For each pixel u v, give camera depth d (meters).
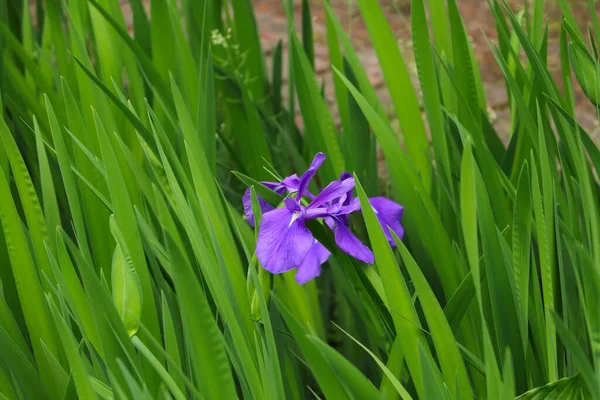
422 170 1.83
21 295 1.62
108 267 1.71
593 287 1.48
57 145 1.60
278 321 1.71
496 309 1.56
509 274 1.57
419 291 1.51
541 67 1.69
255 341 1.55
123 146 1.65
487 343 1.46
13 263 1.61
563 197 1.70
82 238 1.61
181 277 1.46
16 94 1.95
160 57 1.94
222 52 2.23
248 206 1.62
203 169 1.61
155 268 1.66
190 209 1.56
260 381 1.55
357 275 1.57
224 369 1.48
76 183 1.72
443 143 1.78
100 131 1.56
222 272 1.55
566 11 1.78
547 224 1.56
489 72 3.36
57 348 1.63
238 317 1.56
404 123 1.82
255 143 1.92
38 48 2.03
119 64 1.92
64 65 1.96
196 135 1.61
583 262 1.48
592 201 1.56
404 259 1.50
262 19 3.79
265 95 2.29
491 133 1.89
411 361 1.52
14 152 1.62
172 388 1.47
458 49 1.82
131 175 1.74
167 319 1.52
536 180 1.55
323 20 3.80
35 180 1.95
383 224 1.61
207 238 1.59
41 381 1.59
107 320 1.46
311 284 1.82
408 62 3.22
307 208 1.55
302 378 1.85
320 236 1.55
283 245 1.54
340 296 1.89
